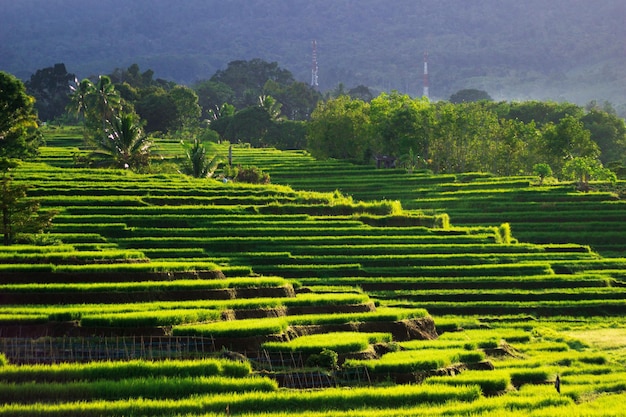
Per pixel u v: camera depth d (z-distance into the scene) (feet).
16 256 198.59
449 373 165.37
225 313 181.68
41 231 238.68
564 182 494.18
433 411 137.28
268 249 284.00
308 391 145.69
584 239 376.48
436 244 312.29
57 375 138.82
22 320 159.63
